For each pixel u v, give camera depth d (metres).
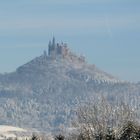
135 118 99.06
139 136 89.19
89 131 101.75
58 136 109.75
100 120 100.56
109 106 102.81
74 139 107.25
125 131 89.81
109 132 90.81
